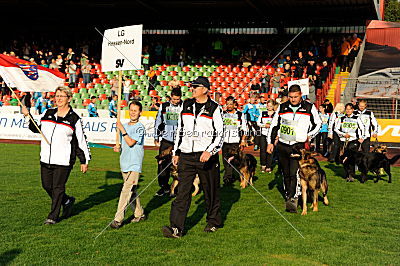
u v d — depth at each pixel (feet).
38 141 59.77
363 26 77.61
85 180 30.83
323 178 24.20
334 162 43.42
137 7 78.23
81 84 80.12
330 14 74.13
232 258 15.55
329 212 22.76
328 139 48.32
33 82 23.82
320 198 26.30
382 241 17.81
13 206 22.62
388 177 33.88
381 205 24.49
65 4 78.43
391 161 33.27
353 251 16.52
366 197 26.71
